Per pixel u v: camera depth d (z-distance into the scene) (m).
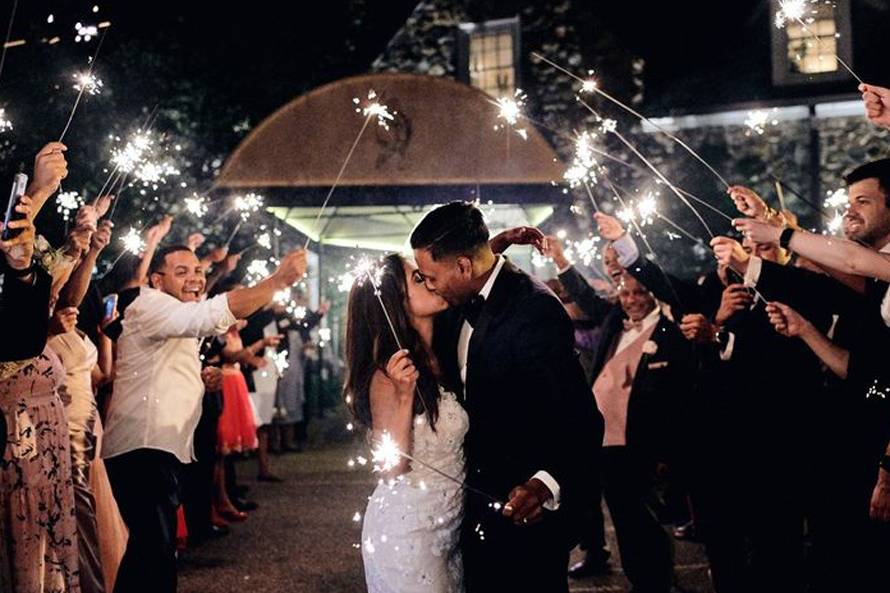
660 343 6.11
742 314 5.14
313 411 18.81
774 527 5.04
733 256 4.98
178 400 5.25
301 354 13.73
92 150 12.26
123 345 5.20
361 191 14.98
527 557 3.64
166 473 5.17
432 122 15.12
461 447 3.75
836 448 4.36
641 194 14.94
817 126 14.87
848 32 14.91
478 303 3.74
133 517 5.09
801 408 5.02
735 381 5.10
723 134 15.08
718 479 5.15
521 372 3.65
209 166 14.94
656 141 15.21
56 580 4.27
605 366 6.37
